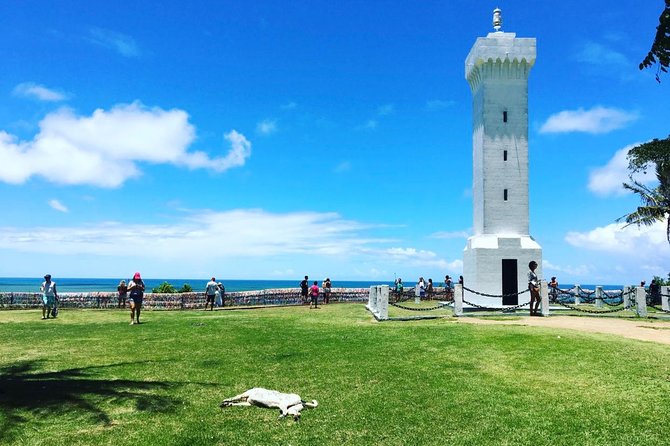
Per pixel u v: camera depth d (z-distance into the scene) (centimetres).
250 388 1194
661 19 703
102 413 998
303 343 1770
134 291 2428
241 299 3791
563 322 2250
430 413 1010
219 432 908
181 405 1060
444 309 3244
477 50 3278
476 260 3119
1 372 1338
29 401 1065
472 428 930
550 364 1365
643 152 3634
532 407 1033
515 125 3294
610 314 2741
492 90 3300
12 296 3566
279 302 3969
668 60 721
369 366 1405
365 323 2380
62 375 1303
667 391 1112
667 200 3597
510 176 3262
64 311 3212
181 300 3538
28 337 1962
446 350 1589
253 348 1686
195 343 1789
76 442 855
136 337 1941
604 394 1106
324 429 927
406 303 4031
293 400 1040
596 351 1484
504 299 3092
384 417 990
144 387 1187
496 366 1371
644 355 1436
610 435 888
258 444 859
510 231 3225
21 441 855
